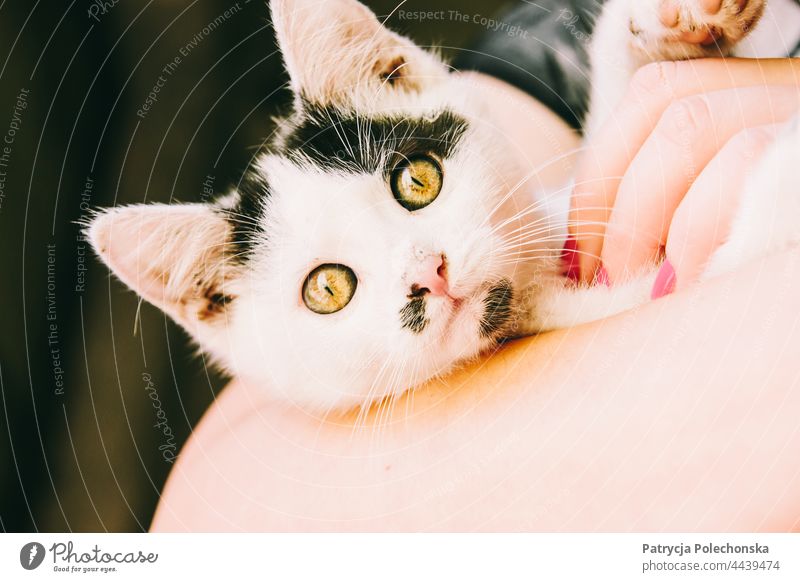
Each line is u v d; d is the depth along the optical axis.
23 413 0.30
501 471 0.28
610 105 0.31
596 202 0.31
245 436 0.30
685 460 0.27
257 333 0.30
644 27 0.31
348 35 0.30
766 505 0.27
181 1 0.31
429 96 0.31
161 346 0.31
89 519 0.30
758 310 0.28
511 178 0.31
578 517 0.28
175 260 0.29
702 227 0.29
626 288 0.30
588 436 0.28
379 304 0.29
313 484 0.29
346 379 0.30
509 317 0.30
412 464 0.29
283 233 0.30
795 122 0.29
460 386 0.30
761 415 0.27
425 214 0.30
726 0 0.31
